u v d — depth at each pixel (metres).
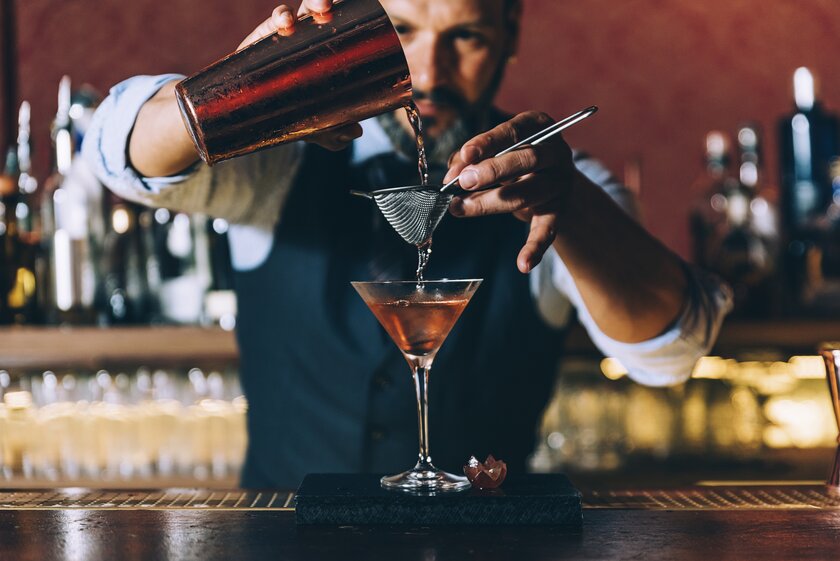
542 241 1.30
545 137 1.21
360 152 1.93
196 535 1.07
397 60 1.22
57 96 3.34
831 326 2.63
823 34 3.36
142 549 1.02
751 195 2.77
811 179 2.82
